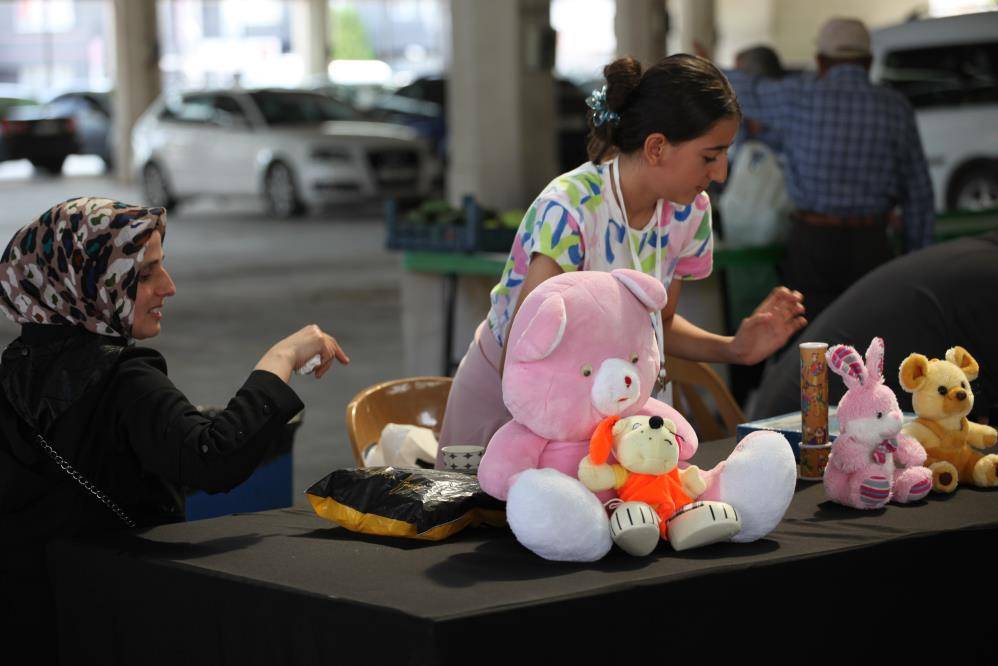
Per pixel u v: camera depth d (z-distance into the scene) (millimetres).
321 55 43250
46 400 2617
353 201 18203
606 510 2359
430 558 2383
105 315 2629
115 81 26188
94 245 2592
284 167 18406
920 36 13000
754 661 2293
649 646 2170
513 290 2980
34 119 28078
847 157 5906
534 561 2338
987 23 12664
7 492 2652
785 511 2555
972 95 12625
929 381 2879
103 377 2623
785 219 6398
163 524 2807
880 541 2451
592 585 2150
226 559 2410
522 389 2346
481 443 3178
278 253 14867
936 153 12766
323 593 2146
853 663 2430
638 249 2945
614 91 2824
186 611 2371
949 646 2578
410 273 7113
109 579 2512
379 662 2051
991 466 2904
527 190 11211
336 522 2623
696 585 2215
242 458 2520
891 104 5906
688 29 18406
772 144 6297
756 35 27875
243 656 2283
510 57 11023
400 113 21422
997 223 7598
